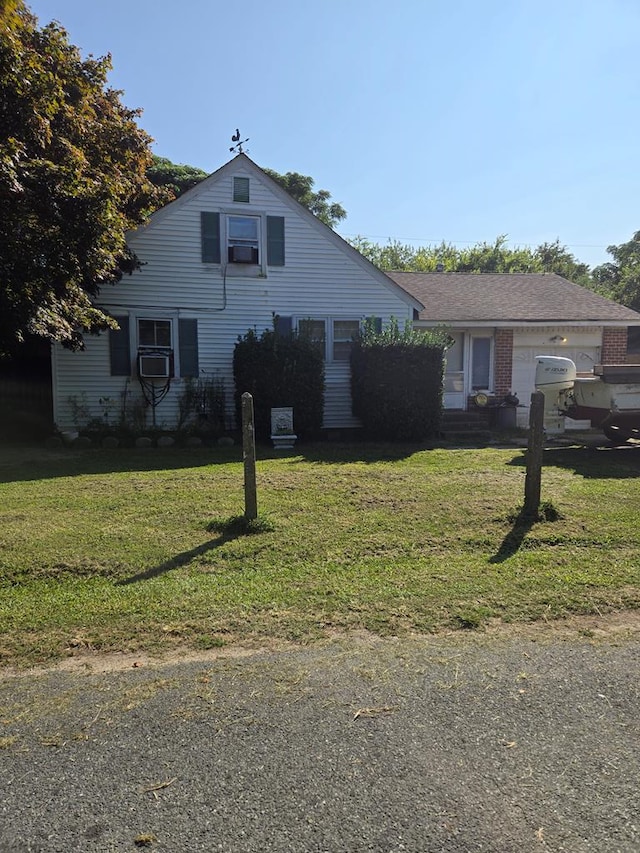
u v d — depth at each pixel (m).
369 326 12.82
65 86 10.09
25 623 3.65
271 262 13.42
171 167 24.22
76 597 4.06
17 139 8.23
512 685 2.93
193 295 13.04
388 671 3.07
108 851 1.90
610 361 15.33
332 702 2.78
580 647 3.35
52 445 11.41
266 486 7.31
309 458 9.73
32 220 8.67
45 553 4.88
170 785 2.21
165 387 12.96
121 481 7.75
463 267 39.25
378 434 12.41
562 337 15.09
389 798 2.13
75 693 2.87
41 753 2.41
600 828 1.99
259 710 2.71
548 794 2.15
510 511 6.01
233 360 12.84
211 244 13.05
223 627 3.60
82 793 2.17
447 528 5.60
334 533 5.45
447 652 3.29
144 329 12.87
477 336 14.83
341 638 3.46
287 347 12.10
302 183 33.41
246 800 2.13
